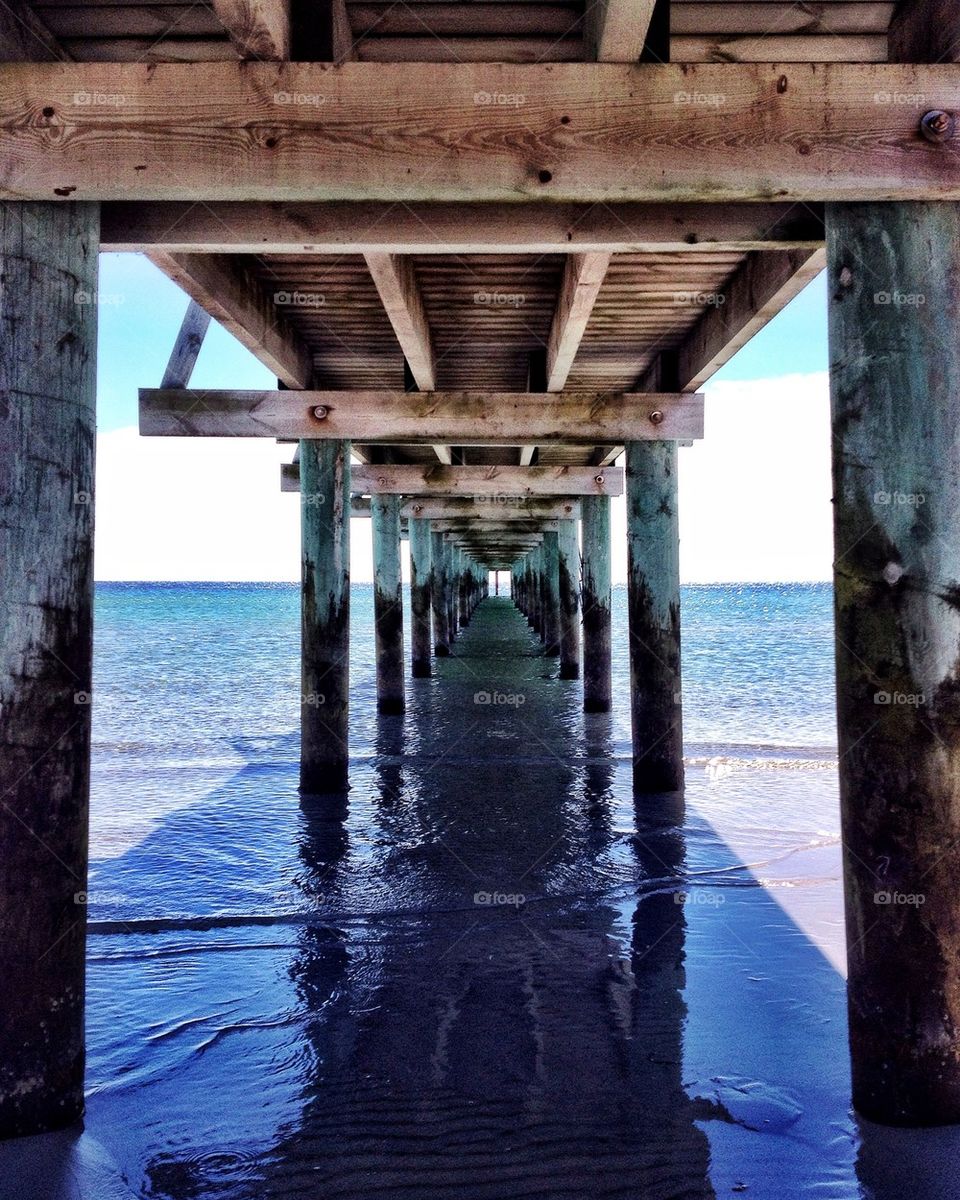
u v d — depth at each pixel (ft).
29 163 8.00
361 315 18.63
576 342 16.69
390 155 8.07
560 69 8.09
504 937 13.35
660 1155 8.05
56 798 7.98
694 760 27.09
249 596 323.98
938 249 8.00
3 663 7.74
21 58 9.15
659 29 8.90
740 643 86.17
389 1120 8.65
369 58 10.14
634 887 15.58
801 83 8.02
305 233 9.75
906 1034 7.95
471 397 20.03
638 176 8.06
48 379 8.00
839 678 8.29
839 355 8.21
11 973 7.94
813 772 25.29
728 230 9.68
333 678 22.56
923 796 7.82
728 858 17.28
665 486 21.52
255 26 7.76
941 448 7.85
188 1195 7.54
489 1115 8.71
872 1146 7.95
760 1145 8.15
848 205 8.16
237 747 30.14
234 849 17.98
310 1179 7.76
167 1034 10.45
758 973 12.03
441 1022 10.70
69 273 8.14
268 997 11.42
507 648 72.43
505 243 9.73
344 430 20.01
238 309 15.29
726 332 16.72
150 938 13.41
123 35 9.84
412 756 27.50
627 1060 9.77
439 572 65.26
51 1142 8.07
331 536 22.20
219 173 8.04
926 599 7.80
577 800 21.81
